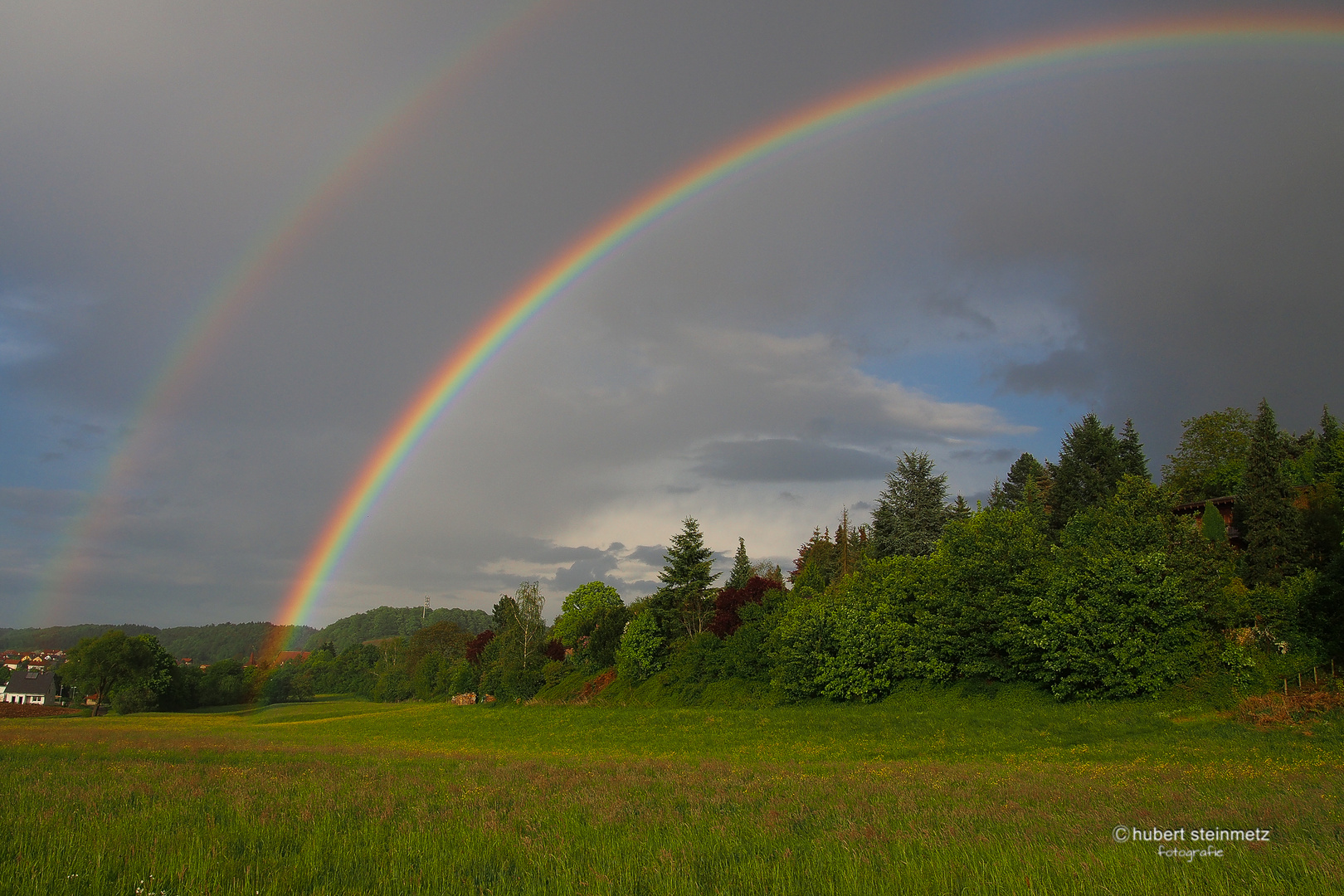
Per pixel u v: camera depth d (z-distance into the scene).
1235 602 46.25
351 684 182.75
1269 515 58.44
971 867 10.84
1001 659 53.16
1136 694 45.31
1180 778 24.12
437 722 73.31
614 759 37.41
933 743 41.16
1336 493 62.19
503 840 13.58
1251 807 16.92
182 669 142.25
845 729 47.44
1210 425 89.69
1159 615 45.19
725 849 12.91
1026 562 54.78
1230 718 38.72
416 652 166.62
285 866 11.45
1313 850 11.42
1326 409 85.38
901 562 66.81
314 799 18.86
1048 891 9.56
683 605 92.62
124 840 13.08
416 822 15.85
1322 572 48.00
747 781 25.28
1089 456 83.06
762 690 66.56
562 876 10.79
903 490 92.19
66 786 21.70
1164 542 49.69
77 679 118.44
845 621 59.75
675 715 59.09
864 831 14.22
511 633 109.31
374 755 39.44
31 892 9.94
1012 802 18.53
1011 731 42.19
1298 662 42.00
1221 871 10.49
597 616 103.94
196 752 39.16
